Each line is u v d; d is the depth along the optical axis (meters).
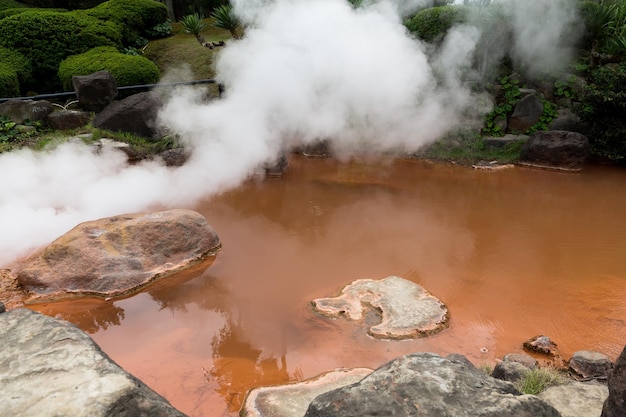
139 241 4.92
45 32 9.76
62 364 1.78
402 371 1.84
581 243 5.59
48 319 2.07
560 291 4.52
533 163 8.61
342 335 3.83
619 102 8.11
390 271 4.93
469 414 1.65
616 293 4.46
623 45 8.73
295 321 4.06
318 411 1.75
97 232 4.90
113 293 4.45
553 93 9.42
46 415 1.55
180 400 3.11
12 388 1.67
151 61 10.10
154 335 3.88
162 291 4.55
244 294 4.50
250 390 3.14
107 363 1.80
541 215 6.46
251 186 7.46
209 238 5.30
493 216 6.43
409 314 4.02
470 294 4.48
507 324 4.00
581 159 8.35
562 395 2.74
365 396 1.74
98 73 8.52
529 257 5.23
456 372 1.84
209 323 4.05
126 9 11.87
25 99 8.20
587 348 3.66
